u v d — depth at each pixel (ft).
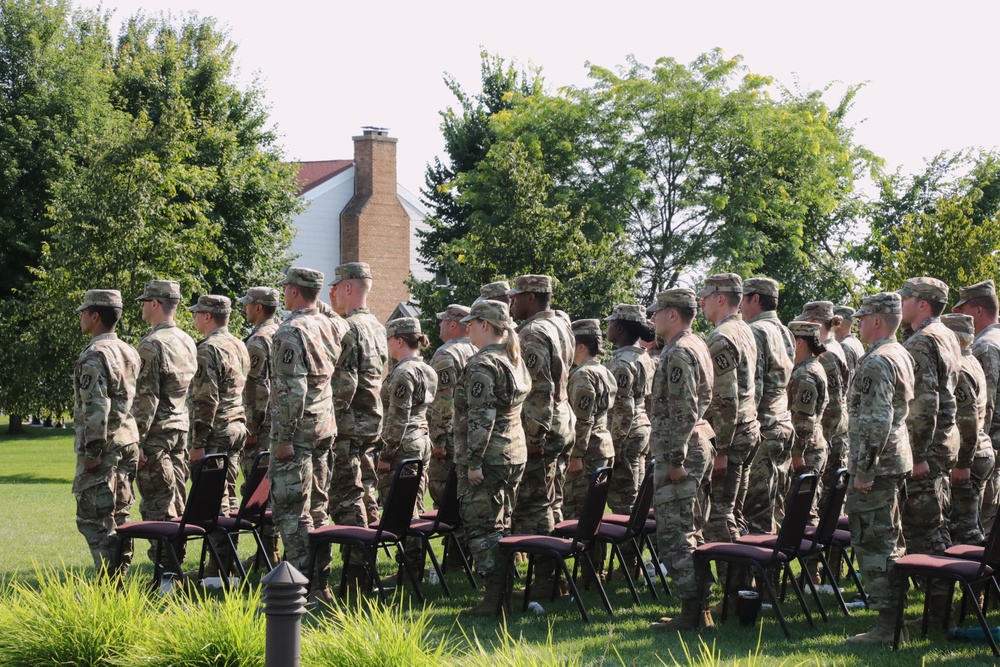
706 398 24.53
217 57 105.50
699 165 103.04
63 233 64.39
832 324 35.22
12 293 94.79
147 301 29.91
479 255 71.77
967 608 26.45
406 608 26.37
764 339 29.01
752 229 102.53
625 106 102.47
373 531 25.99
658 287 103.71
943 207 62.03
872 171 117.39
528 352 27.30
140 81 102.32
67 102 95.35
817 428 31.73
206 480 25.99
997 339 28.27
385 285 150.82
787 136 103.45
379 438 31.68
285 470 25.89
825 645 22.90
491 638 23.22
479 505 25.52
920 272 61.31
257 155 102.99
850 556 30.45
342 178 151.43
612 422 32.91
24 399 76.28
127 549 27.35
